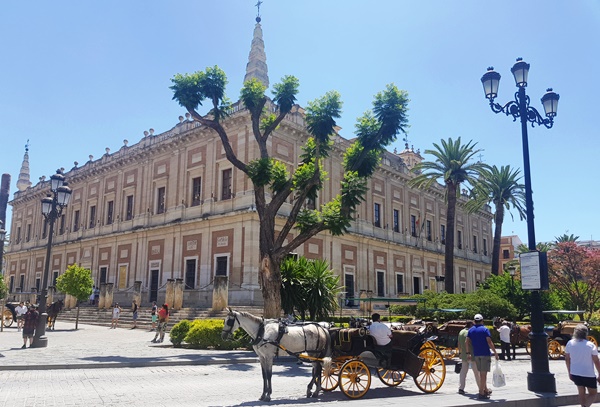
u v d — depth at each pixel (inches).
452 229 1370.6
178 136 1424.7
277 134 1286.9
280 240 760.3
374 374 555.5
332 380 486.9
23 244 2081.7
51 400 362.6
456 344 716.7
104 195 1690.5
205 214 1298.0
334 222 752.3
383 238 1636.3
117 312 1128.8
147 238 1469.0
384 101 754.8
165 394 397.1
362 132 780.0
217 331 738.2
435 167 1445.6
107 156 1720.0
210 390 421.4
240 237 1213.1
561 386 459.8
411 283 1748.3
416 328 518.6
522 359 804.0
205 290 1178.6
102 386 430.9
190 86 791.1
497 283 1321.4
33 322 732.0
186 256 1337.4
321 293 818.2
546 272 428.8
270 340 387.2
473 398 375.2
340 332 427.5
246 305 1133.7
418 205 1883.6
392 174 1743.4
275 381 489.4
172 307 1146.7
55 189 794.2
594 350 314.5
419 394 422.9
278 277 751.7
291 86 792.9
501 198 1593.3
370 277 1546.5
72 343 785.6
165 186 1462.8
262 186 771.4
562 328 859.4
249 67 1409.9
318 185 784.9
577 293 1614.2
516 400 371.9
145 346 754.2
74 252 1753.2
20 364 534.0
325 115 741.9
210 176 1325.0
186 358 619.5
